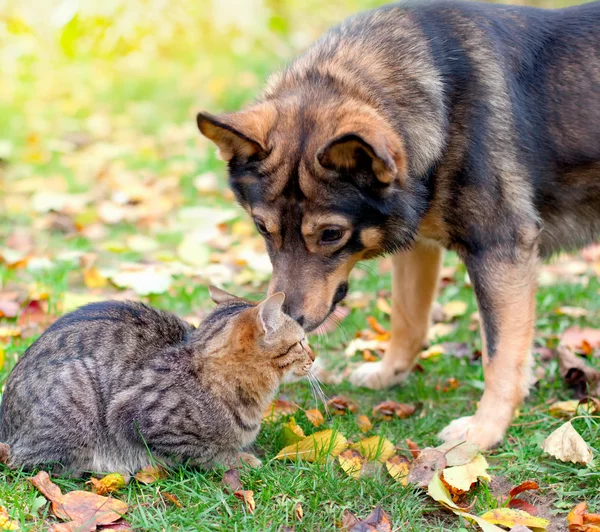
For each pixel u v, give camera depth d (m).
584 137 2.19
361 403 2.30
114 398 2.01
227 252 2.86
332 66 2.15
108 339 2.03
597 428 2.14
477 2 2.22
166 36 4.90
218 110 4.07
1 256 2.72
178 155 3.60
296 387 2.32
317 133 2.06
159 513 1.95
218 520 1.96
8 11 4.57
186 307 2.59
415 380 2.38
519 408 2.22
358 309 2.61
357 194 2.05
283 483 2.02
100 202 3.13
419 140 2.10
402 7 2.20
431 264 2.29
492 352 2.16
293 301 2.08
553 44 2.20
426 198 2.12
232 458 2.07
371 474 2.07
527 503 2.01
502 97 2.14
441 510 2.01
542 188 2.20
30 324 2.46
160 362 2.03
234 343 2.03
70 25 4.55
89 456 2.01
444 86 2.12
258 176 2.09
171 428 2.01
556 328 2.54
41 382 2.00
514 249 2.14
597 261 2.83
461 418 2.19
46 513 1.95
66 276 2.63
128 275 2.62
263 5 5.33
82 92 4.33
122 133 3.85
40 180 3.26
